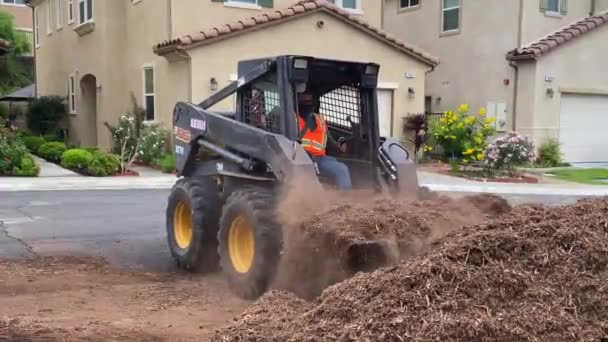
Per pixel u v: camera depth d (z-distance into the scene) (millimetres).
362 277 4301
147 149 18094
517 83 20312
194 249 6938
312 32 18219
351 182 6797
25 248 8102
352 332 3658
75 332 4832
